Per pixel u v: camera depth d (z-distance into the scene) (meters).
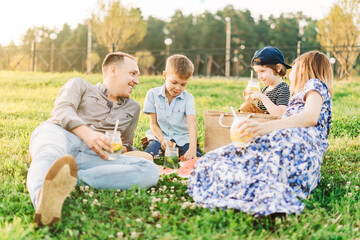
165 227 2.14
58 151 2.54
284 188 2.39
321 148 2.80
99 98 3.28
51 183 1.97
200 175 2.71
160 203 2.48
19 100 7.63
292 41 51.94
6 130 4.69
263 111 3.88
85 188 2.62
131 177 2.71
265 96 3.82
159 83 11.00
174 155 3.55
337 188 2.94
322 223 2.30
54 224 2.12
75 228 2.15
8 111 5.95
